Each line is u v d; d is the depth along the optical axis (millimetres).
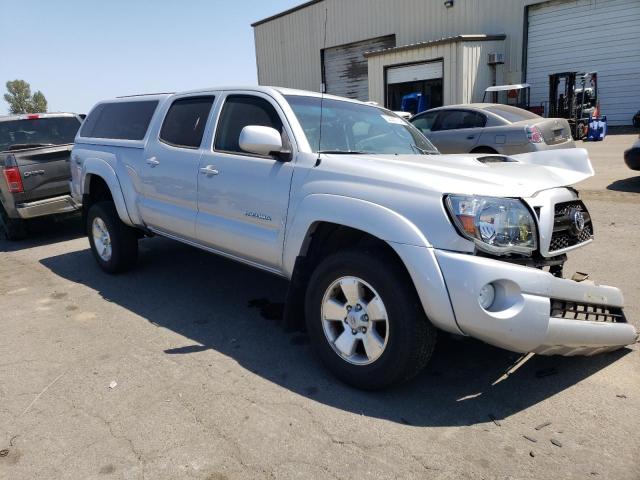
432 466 2527
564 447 2656
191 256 6367
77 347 3928
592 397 3105
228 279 5504
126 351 3840
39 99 95562
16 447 2730
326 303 3309
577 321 2955
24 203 7293
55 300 5004
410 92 22734
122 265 5645
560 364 3518
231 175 4016
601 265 5328
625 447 2645
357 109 4465
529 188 3057
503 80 21766
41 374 3512
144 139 5090
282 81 31562
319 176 3428
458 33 22953
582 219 3273
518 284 2729
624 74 19391
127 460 2611
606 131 18938
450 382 3314
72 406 3105
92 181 5828
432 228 2824
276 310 4598
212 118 4387
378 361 3059
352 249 3176
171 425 2893
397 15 24953
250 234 3887
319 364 3588
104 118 5875
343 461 2576
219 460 2598
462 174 3129
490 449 2650
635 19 18766
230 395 3195
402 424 2873
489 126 10141
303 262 3512
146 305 4797
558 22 20375
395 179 3061
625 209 7582
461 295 2713
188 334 4129
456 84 20625
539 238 2943
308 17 29016
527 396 3135
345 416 2953
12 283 5629
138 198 5102
